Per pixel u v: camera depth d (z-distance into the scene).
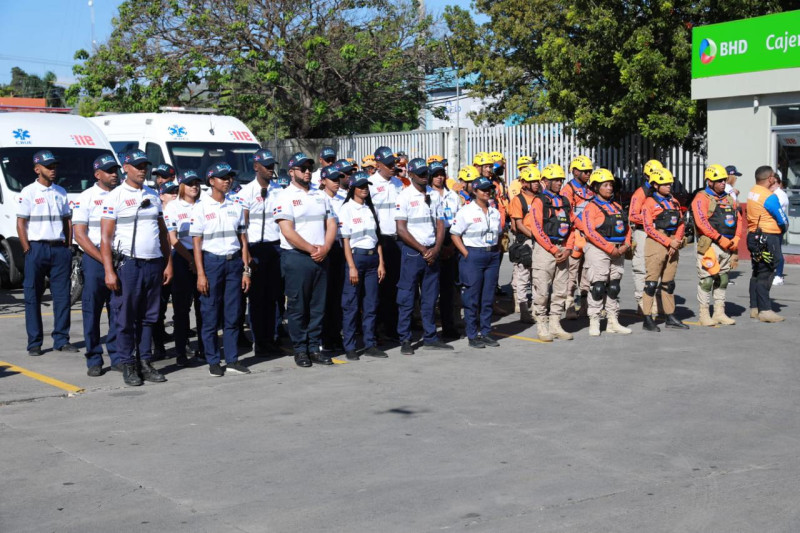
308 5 29.80
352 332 9.56
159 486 5.62
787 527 4.90
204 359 9.66
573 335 10.78
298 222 9.04
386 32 30.58
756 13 19.38
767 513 5.10
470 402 7.65
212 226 8.77
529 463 6.00
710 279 11.15
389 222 10.39
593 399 7.71
